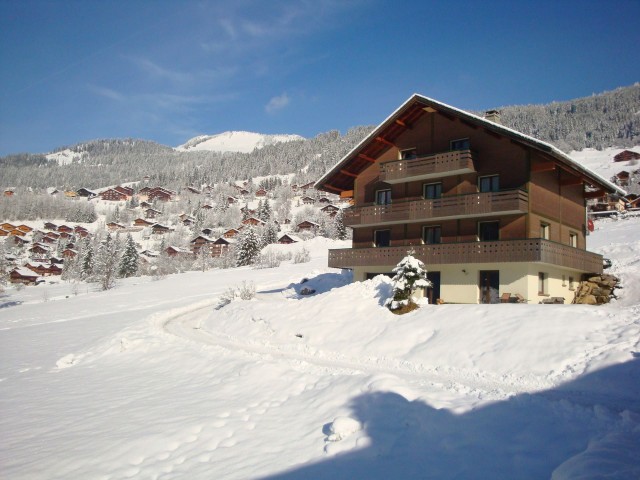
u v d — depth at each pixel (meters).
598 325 15.19
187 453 10.38
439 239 29.20
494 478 7.74
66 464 10.22
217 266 77.06
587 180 29.05
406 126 30.70
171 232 137.38
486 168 27.28
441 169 27.67
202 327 27.92
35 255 118.31
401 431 9.68
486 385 12.88
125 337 24.31
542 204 27.14
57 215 165.75
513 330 16.05
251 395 13.78
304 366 15.91
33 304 51.91
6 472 10.02
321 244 81.25
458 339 16.59
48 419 13.55
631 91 192.12
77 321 36.25
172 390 15.45
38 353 25.19
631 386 11.55
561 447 8.44
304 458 9.41
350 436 9.81
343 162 32.47
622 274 27.16
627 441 7.58
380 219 30.73
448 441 9.04
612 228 50.06
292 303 24.95
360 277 32.19
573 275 29.42
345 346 18.92
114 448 10.83
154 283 61.09
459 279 27.31
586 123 176.62
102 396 15.61
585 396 11.31
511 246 24.92
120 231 146.75
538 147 24.56
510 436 9.00
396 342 17.89
